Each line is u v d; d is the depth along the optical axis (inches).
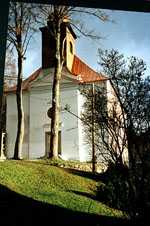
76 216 523.5
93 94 331.9
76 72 1549.0
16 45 1038.4
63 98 1427.2
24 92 1530.5
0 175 651.5
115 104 312.3
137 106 297.6
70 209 548.7
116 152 303.1
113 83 311.6
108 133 309.1
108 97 321.1
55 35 1012.5
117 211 526.6
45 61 1533.0
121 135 303.1
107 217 510.3
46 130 1450.5
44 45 1552.7
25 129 1483.8
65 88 1433.3
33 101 1498.5
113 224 473.4
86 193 647.8
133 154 290.8
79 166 904.3
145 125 293.1
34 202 553.3
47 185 679.7
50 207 544.7
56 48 1002.1
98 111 319.3
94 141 343.9
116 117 304.8
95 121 324.2
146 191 284.7
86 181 749.3
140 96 300.7
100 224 486.0
